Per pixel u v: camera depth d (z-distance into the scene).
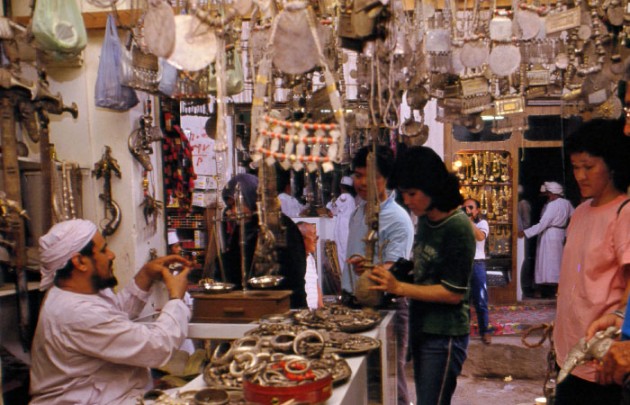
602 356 1.59
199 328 2.26
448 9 2.69
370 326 2.15
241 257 2.80
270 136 1.49
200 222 4.13
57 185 2.60
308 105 2.80
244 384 1.49
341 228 4.76
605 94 2.88
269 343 1.82
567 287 2.11
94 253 2.07
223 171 2.82
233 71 2.59
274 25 1.49
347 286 2.93
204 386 1.68
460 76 3.09
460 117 3.32
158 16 1.43
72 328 1.94
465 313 2.44
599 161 1.96
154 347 1.97
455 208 2.42
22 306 2.30
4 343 2.57
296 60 1.52
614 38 2.55
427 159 2.36
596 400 2.00
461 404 4.00
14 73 2.28
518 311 6.35
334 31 2.31
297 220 4.71
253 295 2.38
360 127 2.84
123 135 2.88
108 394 2.02
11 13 2.64
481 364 4.83
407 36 2.43
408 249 2.77
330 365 1.67
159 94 2.55
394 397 2.44
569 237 2.16
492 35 2.47
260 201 2.23
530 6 2.41
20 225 2.25
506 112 3.03
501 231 6.76
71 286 2.05
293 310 2.48
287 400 1.41
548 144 6.57
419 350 2.49
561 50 2.80
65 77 2.89
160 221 3.25
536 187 7.80
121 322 1.97
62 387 1.99
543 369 4.70
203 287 2.59
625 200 1.95
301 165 1.52
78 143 2.91
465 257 2.35
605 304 1.93
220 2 1.70
